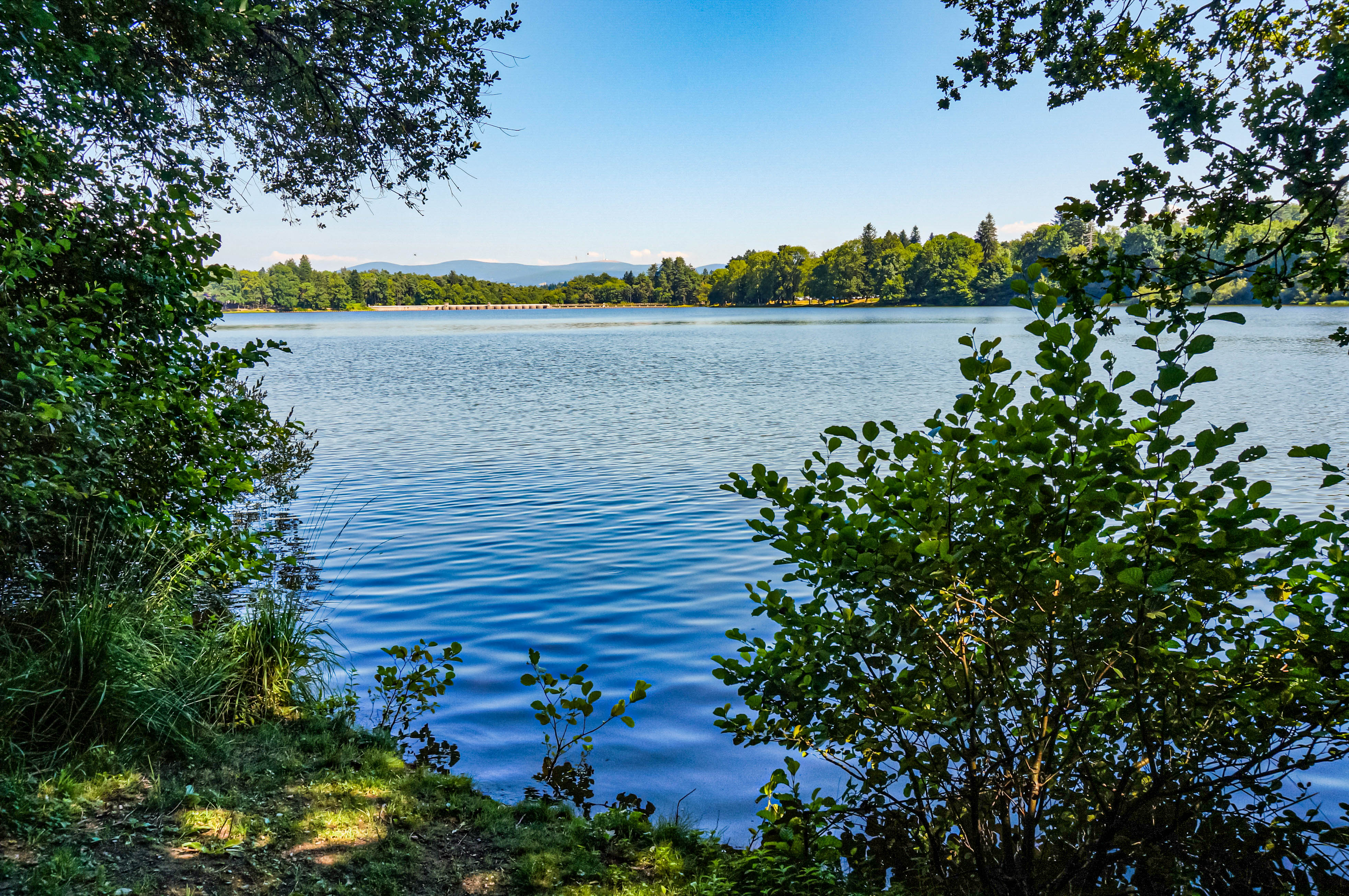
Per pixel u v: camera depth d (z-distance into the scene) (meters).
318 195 10.02
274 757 5.00
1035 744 3.00
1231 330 79.81
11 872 3.40
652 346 71.00
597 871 4.15
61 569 5.54
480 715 6.29
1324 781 5.15
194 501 6.69
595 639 8.03
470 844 4.35
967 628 2.94
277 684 5.86
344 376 42.88
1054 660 2.85
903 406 28.70
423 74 9.17
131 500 6.26
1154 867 3.03
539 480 16.31
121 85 6.73
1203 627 2.66
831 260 194.38
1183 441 2.55
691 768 5.55
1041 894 2.98
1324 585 2.74
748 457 18.83
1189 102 3.32
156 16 6.82
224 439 7.09
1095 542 2.51
